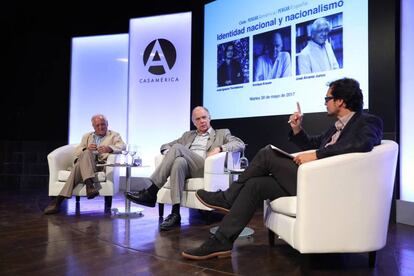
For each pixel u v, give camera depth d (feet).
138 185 17.39
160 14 17.20
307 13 12.03
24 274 5.74
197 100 16.05
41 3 18.40
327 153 6.03
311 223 5.67
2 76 19.44
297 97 12.23
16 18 19.07
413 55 9.89
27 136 19.34
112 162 11.67
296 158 6.32
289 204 6.19
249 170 6.96
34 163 19.26
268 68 13.12
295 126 7.87
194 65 16.15
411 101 9.90
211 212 10.93
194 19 16.20
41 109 19.31
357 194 5.79
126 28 18.31
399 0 10.30
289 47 12.51
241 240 8.15
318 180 5.65
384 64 10.37
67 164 12.53
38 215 10.99
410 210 9.80
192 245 7.54
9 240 7.91
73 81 19.15
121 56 18.49
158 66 17.25
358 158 5.77
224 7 14.74
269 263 6.42
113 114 18.51
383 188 5.97
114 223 9.82
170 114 16.98
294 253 7.07
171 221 9.19
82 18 18.95
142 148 17.39
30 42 19.40
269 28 13.15
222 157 9.57
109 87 18.62
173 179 9.45
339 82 6.79
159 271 5.92
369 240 5.90
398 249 7.39
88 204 13.23
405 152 10.07
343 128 6.67
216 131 10.98
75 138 19.06
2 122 19.45
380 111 10.41
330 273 5.91
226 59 14.58
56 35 19.29
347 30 11.03
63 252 6.99
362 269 6.12
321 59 11.61
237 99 14.12
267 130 13.10
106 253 6.92
